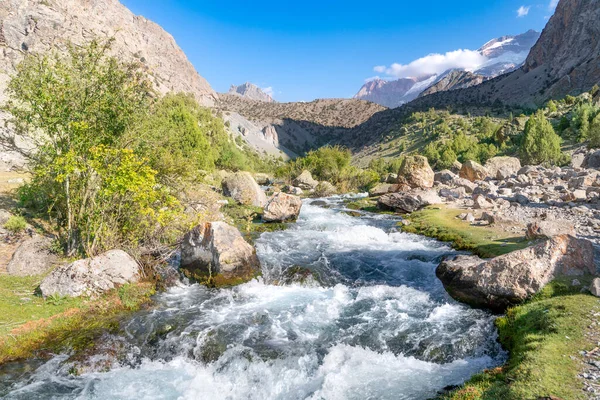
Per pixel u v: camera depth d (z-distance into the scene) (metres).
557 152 63.78
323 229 23.81
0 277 12.41
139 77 15.23
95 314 11.39
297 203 26.16
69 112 13.23
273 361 9.37
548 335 8.27
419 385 8.09
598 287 9.70
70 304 11.44
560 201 24.47
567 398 6.02
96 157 13.11
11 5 186.38
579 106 111.19
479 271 11.91
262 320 11.51
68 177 13.69
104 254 13.18
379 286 13.89
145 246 15.70
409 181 37.50
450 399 6.96
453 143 127.94
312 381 8.62
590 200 23.02
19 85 12.88
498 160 49.78
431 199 29.52
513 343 8.95
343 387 8.17
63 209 16.20
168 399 8.17
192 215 18.11
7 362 8.98
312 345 10.05
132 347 9.98
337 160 66.31
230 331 10.77
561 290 10.32
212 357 9.62
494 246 16.38
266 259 17.09
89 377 8.80
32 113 12.91
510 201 27.09
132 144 14.90
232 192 30.95
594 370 6.74
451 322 10.89
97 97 13.88
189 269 15.04
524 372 7.00
